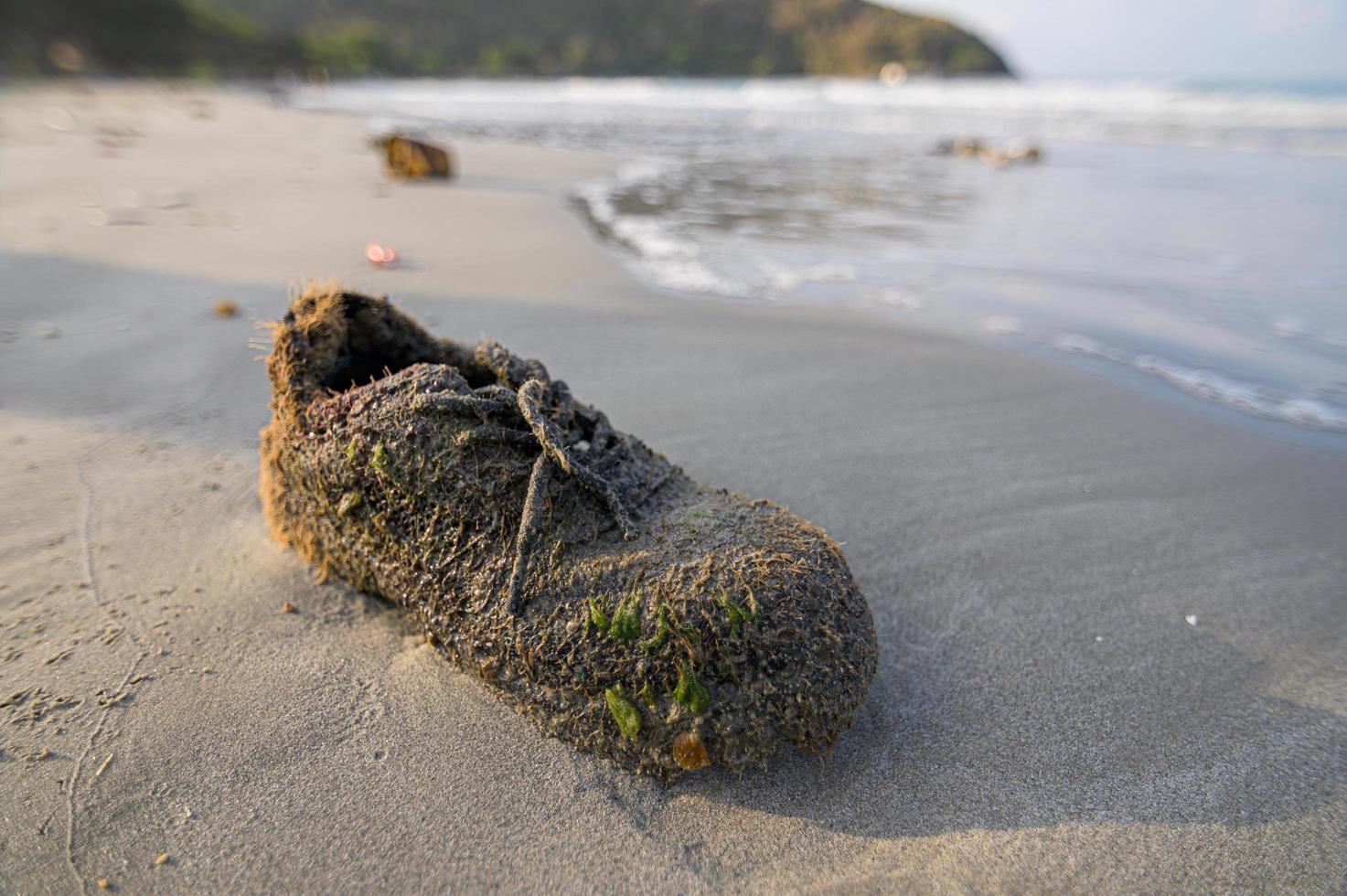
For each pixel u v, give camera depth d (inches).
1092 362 28.2
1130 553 17.9
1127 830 11.5
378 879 10.4
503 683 12.2
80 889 10.1
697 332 29.4
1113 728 13.2
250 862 10.5
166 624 14.1
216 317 27.4
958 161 73.3
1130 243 43.1
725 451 21.2
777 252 41.1
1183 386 26.5
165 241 36.6
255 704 12.7
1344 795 12.2
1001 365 27.7
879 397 24.9
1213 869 11.0
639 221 47.0
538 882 10.5
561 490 12.4
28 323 26.3
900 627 15.3
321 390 14.1
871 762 12.3
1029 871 10.9
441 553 12.6
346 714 12.6
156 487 18.0
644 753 11.5
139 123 87.9
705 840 11.0
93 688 12.8
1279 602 16.5
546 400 13.9
